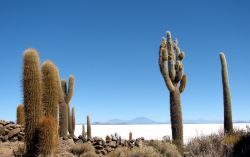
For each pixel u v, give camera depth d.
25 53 11.50
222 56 18.08
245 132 13.50
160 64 16.83
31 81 11.33
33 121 11.26
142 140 15.91
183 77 16.94
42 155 10.84
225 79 17.70
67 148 13.13
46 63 12.35
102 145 14.21
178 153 13.37
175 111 16.53
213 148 11.89
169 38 17.12
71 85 17.59
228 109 17.50
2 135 13.77
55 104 12.21
